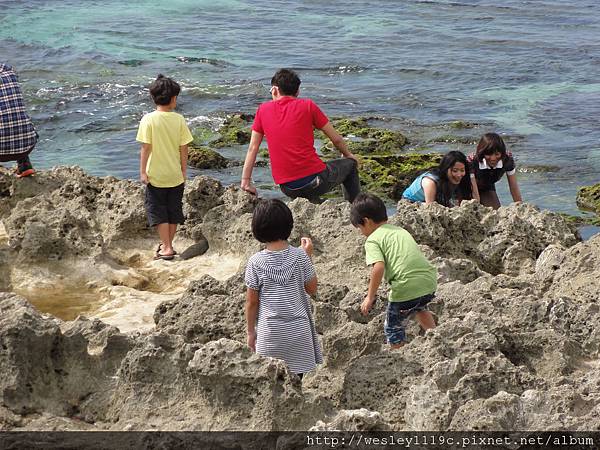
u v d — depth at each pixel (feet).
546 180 60.59
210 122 72.90
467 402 20.76
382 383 22.79
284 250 22.11
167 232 34.30
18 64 89.76
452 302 27.20
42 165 62.90
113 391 22.54
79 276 32.40
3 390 21.74
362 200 25.27
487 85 86.94
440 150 67.15
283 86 35.06
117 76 86.22
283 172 35.01
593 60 96.78
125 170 62.34
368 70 92.58
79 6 120.57
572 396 20.95
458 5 129.90
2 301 23.26
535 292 29.84
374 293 24.71
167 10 121.19
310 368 21.91
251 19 117.70
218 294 28.04
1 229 36.09
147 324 28.58
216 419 21.29
